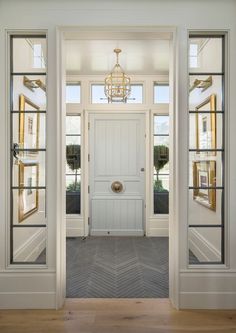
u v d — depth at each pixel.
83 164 5.12
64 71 2.66
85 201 5.12
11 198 2.68
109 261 3.82
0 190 2.60
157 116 5.17
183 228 2.57
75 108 5.11
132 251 4.27
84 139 5.11
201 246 2.67
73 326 2.28
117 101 5.02
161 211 5.18
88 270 3.49
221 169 2.69
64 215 2.65
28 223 2.70
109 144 5.18
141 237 5.06
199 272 2.56
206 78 2.72
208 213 2.71
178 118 2.56
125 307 2.57
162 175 5.19
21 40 2.70
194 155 2.69
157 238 4.99
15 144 2.74
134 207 5.17
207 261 2.67
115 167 5.19
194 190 2.69
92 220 5.17
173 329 2.24
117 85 4.23
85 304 2.63
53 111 2.57
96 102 5.16
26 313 2.47
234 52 2.57
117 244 4.62
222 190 2.67
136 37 2.67
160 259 3.91
